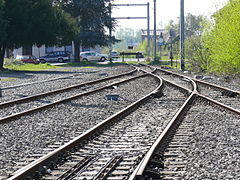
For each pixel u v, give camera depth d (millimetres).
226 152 9523
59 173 8227
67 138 11469
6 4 51625
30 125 13211
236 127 12414
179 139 10992
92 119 14352
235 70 33094
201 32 39719
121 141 10961
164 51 124250
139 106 17234
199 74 38625
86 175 8078
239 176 7828
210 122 13258
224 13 32156
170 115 14945
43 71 47625
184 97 20375
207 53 39406
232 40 29234
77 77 35531
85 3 81812
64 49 107625
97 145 10453
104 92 22844
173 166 8562
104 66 63375
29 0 53812
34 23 53875
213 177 7773
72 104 17906
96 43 84250
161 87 24812
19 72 45406
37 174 8000
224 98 19953
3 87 25844
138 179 7496
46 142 10945
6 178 7926
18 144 10742
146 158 8406
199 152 9617
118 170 8344
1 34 47781
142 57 118688
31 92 23078
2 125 13164
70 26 59688
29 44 55594
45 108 16359
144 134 11758
